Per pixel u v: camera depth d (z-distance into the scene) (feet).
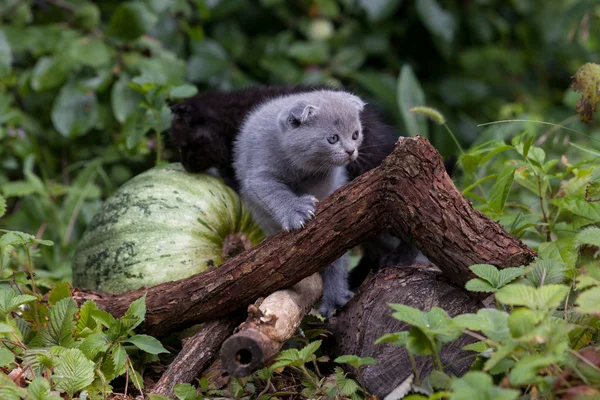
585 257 15.52
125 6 25.39
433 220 13.46
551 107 33.88
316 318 16.44
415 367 13.01
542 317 10.81
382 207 13.93
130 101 24.99
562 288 11.21
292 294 14.73
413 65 34.27
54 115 25.52
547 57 36.45
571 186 16.85
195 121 20.15
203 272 15.16
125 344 15.96
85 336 14.65
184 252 17.94
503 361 11.73
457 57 34.60
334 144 16.65
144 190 18.86
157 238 18.02
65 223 23.75
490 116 33.99
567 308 13.98
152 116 21.01
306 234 14.24
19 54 28.68
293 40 32.50
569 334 12.91
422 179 13.47
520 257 13.35
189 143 19.90
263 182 16.61
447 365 13.15
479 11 34.06
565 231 16.78
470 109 34.35
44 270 22.43
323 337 15.89
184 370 14.60
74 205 24.07
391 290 14.71
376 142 19.07
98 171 25.75
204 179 19.54
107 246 18.22
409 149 13.41
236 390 14.25
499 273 12.55
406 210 13.64
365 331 14.62
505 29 34.42
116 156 25.77
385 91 30.22
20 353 14.08
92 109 25.80
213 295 14.74
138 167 27.63
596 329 13.26
